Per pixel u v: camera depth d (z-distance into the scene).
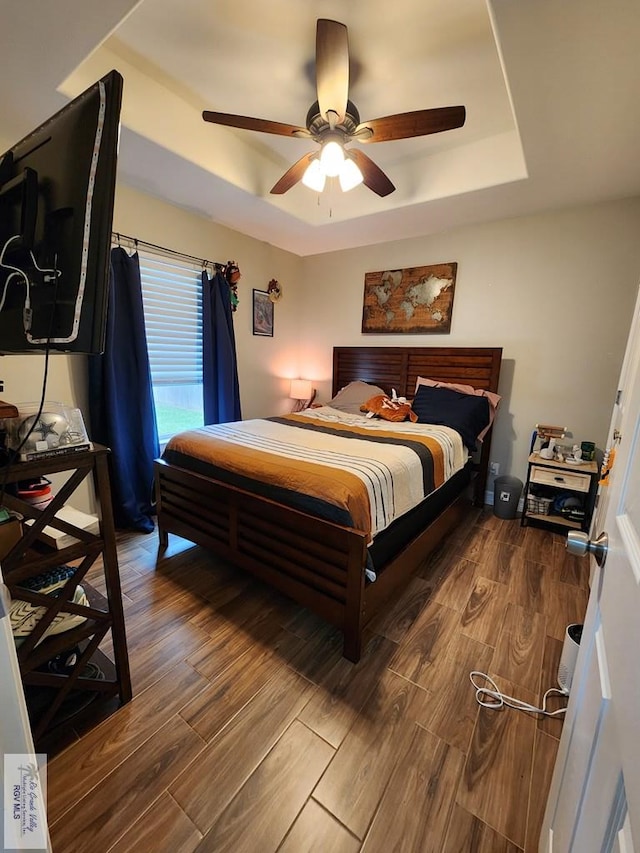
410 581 2.18
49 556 1.12
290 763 1.19
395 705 1.40
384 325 3.81
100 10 1.25
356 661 1.59
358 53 1.76
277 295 4.04
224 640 1.70
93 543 1.21
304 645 1.68
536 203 2.70
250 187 2.65
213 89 2.07
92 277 0.73
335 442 2.34
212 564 2.32
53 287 0.76
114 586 1.29
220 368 3.39
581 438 2.93
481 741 1.27
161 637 1.71
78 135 0.72
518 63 1.42
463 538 2.72
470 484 3.14
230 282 3.43
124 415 2.74
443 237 3.37
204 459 2.19
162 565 2.31
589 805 0.55
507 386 3.20
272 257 3.95
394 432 2.65
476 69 1.86
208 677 1.51
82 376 2.58
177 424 3.30
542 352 3.02
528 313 3.04
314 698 1.42
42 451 1.05
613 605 0.59
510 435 3.23
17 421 1.04
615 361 2.77
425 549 2.24
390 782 1.14
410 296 3.60
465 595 2.06
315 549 1.68
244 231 3.49
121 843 0.99
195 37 1.71
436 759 1.21
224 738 1.26
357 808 1.08
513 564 2.38
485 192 2.53
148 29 1.67
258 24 1.63
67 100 1.72
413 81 1.94
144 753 1.21
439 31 1.63
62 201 0.75
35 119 1.86
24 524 1.24
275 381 4.22
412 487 2.01
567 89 1.53
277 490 1.83
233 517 2.00
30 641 1.09
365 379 3.92
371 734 1.29
